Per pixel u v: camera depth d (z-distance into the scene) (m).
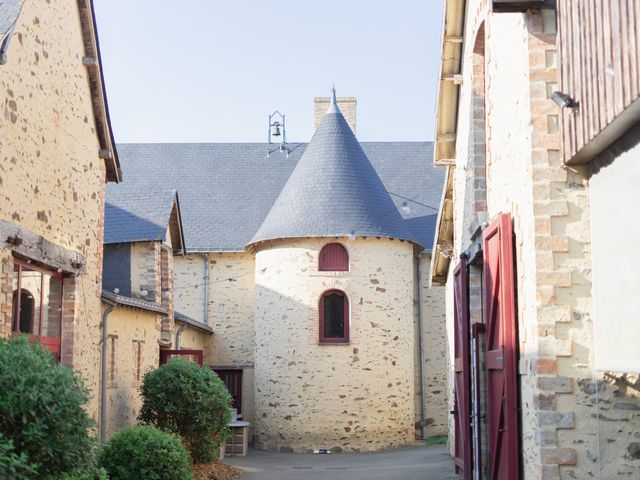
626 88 6.04
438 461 16.92
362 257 22.30
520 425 8.30
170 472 11.55
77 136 11.79
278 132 30.05
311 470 16.42
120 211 19.44
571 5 7.31
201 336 24.67
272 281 22.78
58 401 6.67
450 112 13.52
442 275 18.02
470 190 11.64
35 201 10.03
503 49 9.16
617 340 6.86
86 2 11.73
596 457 7.37
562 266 7.59
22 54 9.57
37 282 10.47
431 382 24.95
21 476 5.86
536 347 7.56
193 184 28.22
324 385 21.84
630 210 6.55
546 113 7.80
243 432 20.55
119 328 14.73
